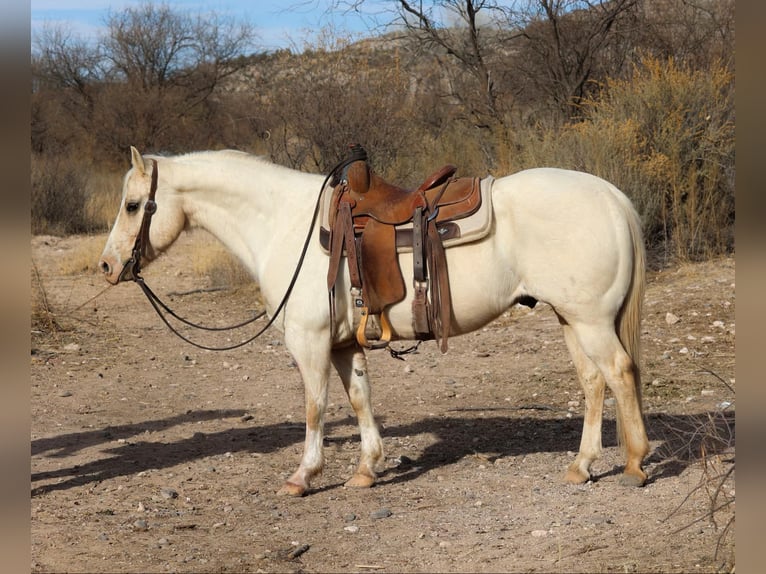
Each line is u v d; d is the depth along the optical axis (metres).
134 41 36.31
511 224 5.11
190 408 8.08
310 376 5.45
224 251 14.95
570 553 4.31
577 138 12.55
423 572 4.23
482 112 17.12
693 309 9.81
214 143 30.08
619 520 4.77
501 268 5.13
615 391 5.12
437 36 17.77
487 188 5.18
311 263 5.38
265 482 5.86
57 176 20.44
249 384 8.95
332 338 5.43
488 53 18.73
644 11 17.98
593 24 16.78
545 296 5.10
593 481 5.50
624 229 5.02
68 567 4.39
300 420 7.59
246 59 37.62
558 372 8.57
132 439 7.05
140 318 12.13
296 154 15.20
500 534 4.70
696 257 11.60
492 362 9.20
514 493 5.42
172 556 4.54
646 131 12.27
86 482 5.92
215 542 4.75
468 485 5.65
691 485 5.26
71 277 15.02
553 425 7.01
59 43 37.06
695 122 12.02
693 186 11.70
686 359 8.39
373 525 4.96
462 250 5.14
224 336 11.09
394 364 9.41
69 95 35.03
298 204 5.54
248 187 5.64
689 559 4.11
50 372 9.43
